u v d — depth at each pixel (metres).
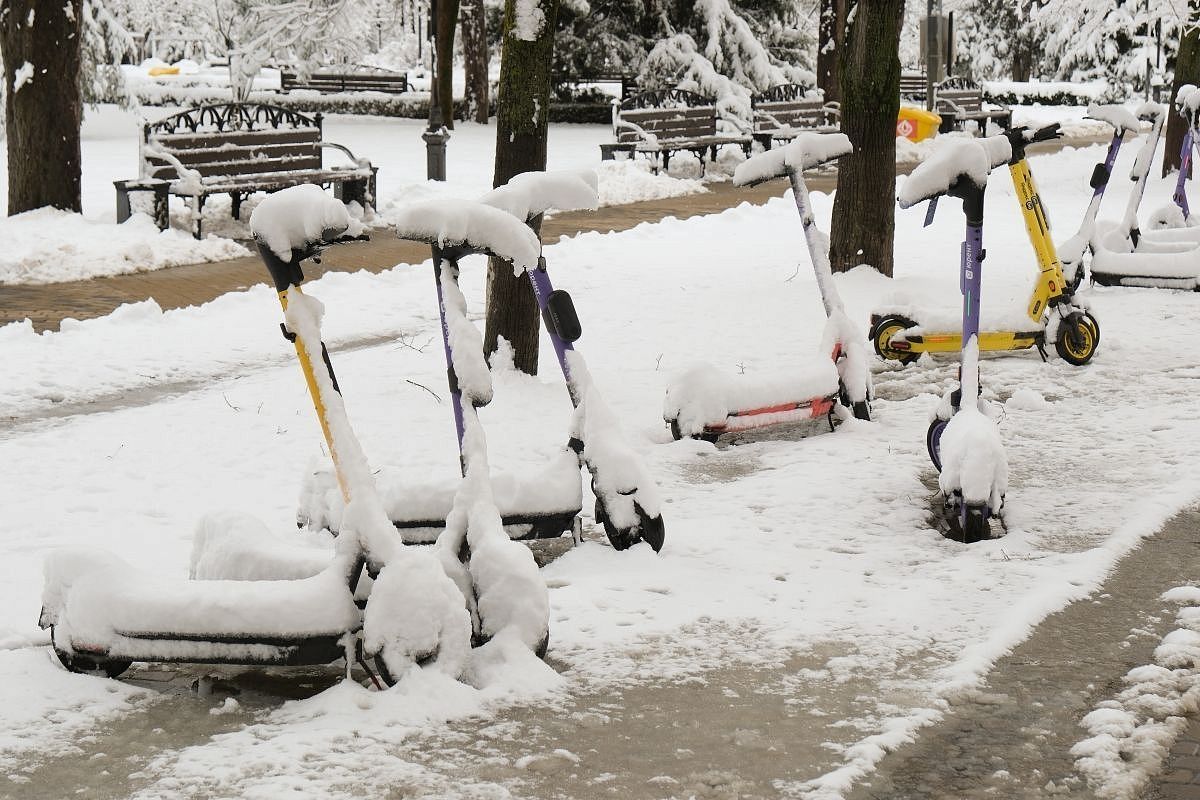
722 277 13.09
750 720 4.05
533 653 4.43
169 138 14.99
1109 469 6.78
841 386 7.86
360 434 7.64
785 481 6.70
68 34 15.03
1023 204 9.18
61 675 4.37
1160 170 22.58
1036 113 41.78
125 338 10.45
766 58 32.50
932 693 4.23
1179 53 20.20
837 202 12.16
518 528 5.52
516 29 8.35
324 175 16.47
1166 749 3.87
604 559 5.54
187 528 6.09
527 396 8.34
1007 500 6.32
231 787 3.60
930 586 5.21
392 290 12.66
